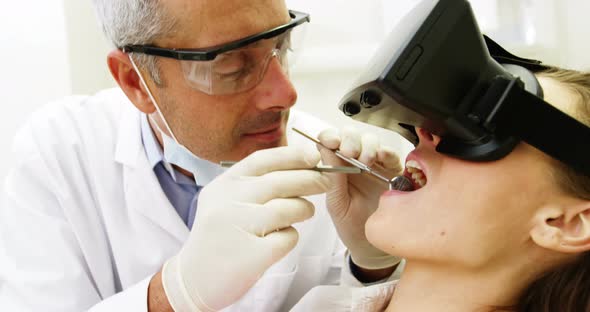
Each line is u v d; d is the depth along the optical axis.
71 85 1.70
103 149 1.21
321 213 1.27
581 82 0.74
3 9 1.62
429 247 0.75
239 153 1.00
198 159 1.10
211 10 0.82
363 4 1.56
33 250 1.09
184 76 0.88
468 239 0.73
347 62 1.59
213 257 0.85
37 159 1.16
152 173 1.15
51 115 1.26
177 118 0.97
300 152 0.88
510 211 0.71
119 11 0.90
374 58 0.71
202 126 0.95
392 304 0.86
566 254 0.76
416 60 0.61
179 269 0.89
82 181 1.18
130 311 0.90
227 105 0.91
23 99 1.66
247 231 0.85
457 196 0.73
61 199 1.14
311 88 1.65
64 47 1.67
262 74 0.88
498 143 0.67
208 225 0.86
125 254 1.15
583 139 0.64
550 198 0.71
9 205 1.13
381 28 1.56
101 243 1.17
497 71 0.65
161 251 1.15
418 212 0.76
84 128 1.24
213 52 0.82
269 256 0.84
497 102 0.63
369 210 1.07
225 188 0.89
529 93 0.63
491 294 0.78
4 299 1.06
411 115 0.67
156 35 0.88
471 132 0.66
